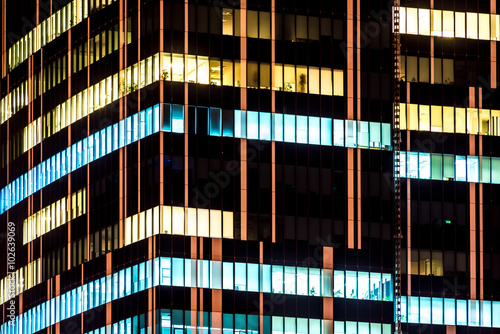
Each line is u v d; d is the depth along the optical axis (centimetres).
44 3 16550
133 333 14150
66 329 15300
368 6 15412
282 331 14375
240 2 14825
